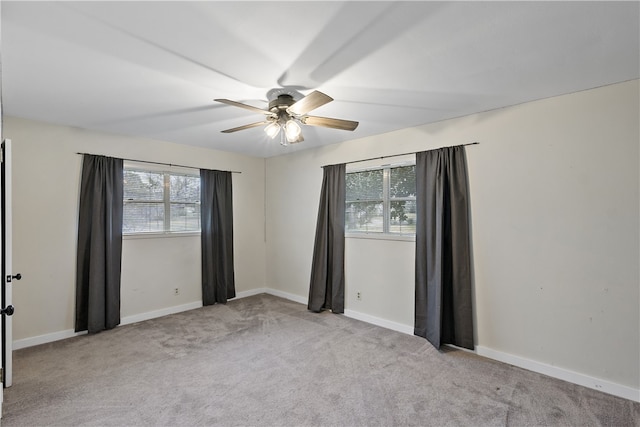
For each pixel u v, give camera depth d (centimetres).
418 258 334
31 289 314
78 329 338
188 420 201
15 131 306
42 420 200
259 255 526
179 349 305
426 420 203
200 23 156
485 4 143
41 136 320
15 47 178
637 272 227
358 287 398
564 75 220
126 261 378
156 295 404
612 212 236
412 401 222
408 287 353
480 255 298
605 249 238
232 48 180
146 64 199
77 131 342
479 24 158
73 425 196
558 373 256
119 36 168
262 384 243
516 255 278
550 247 262
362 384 244
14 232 306
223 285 462
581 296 248
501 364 279
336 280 412
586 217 246
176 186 429
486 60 197
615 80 228
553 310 260
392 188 375
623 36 170
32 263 315
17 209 307
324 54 188
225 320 389
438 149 321
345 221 417
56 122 324
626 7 146
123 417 203
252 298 493
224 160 475
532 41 175
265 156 518
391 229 374
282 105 239
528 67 207
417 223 335
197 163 443
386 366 273
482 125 297
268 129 254
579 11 149
